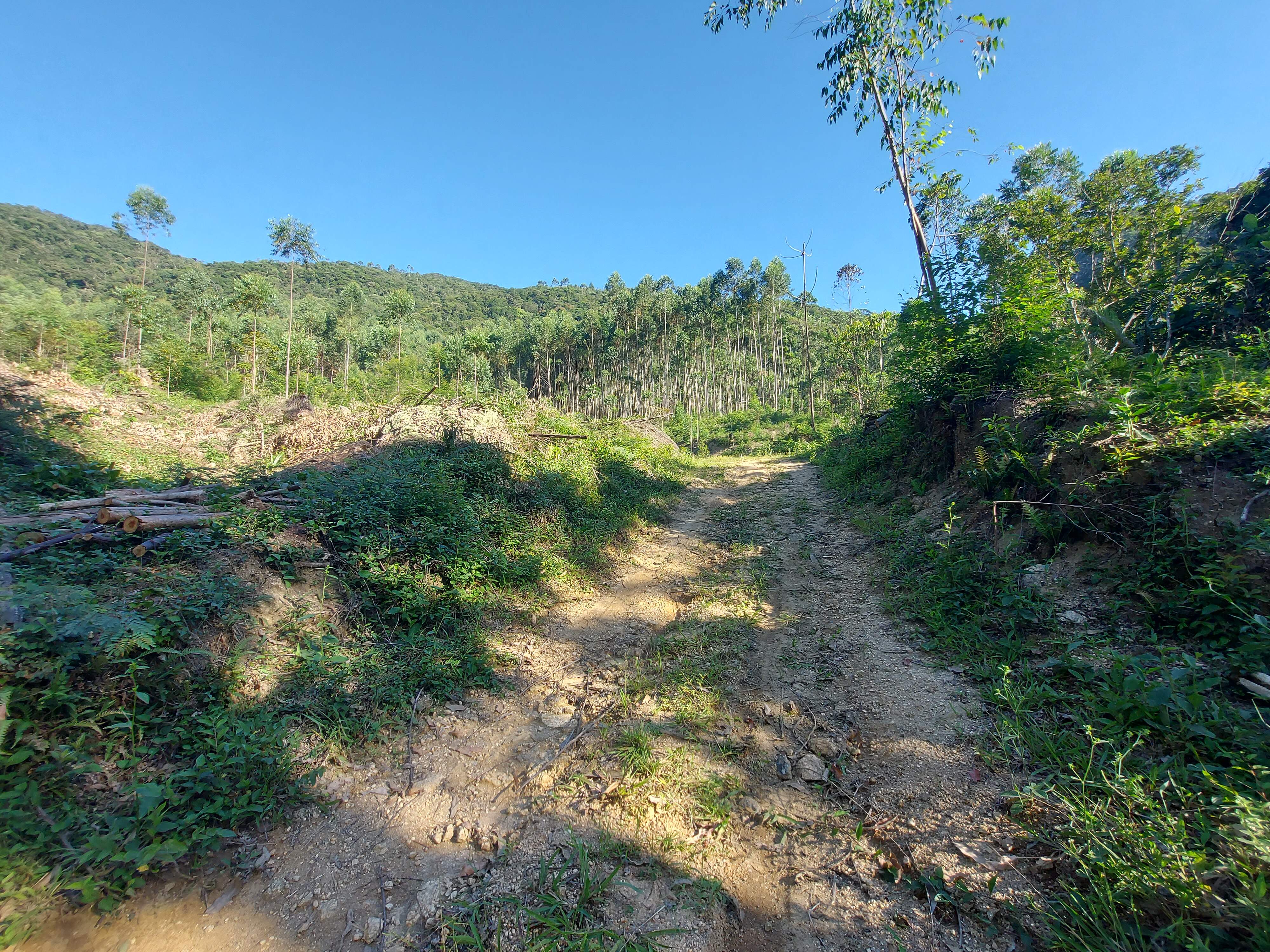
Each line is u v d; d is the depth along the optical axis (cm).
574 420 1520
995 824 260
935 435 811
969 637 425
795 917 233
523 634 515
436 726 375
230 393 2370
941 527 646
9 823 226
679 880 253
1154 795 247
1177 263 739
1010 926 214
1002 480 580
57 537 375
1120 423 447
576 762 339
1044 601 424
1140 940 190
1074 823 242
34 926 210
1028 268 696
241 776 292
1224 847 210
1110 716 302
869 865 253
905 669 409
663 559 755
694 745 350
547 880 253
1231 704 288
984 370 699
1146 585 379
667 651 482
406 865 267
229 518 447
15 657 269
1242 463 389
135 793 266
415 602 470
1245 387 439
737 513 1001
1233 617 324
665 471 1398
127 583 354
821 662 440
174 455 904
